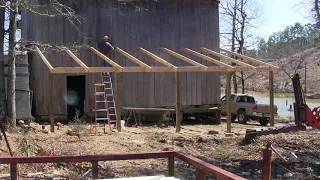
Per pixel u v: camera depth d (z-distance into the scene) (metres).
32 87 20.02
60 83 20.11
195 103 22.14
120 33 21.11
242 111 23.30
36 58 19.95
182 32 22.09
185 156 5.04
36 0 18.55
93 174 5.33
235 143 15.02
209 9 22.59
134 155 5.32
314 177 10.05
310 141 15.51
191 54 22.17
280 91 62.97
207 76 22.44
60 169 9.73
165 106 21.67
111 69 16.52
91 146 12.98
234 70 17.77
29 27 20.44
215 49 22.62
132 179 4.64
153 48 21.61
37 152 11.16
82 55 20.33
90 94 20.42
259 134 14.75
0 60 15.64
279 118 25.05
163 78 21.72
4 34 15.88
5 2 14.73
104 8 20.86
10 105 15.30
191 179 9.59
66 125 18.42
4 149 11.21
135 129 17.98
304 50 62.94
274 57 61.69
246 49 36.97
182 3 22.09
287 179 9.88
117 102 16.75
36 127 16.94
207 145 14.63
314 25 25.12
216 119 22.16
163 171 10.27
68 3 20.22
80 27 20.45
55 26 20.08
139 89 21.33
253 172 10.65
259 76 69.94
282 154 12.95
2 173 9.05
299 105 13.16
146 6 21.53
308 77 59.41
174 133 16.84
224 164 11.61
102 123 19.86
